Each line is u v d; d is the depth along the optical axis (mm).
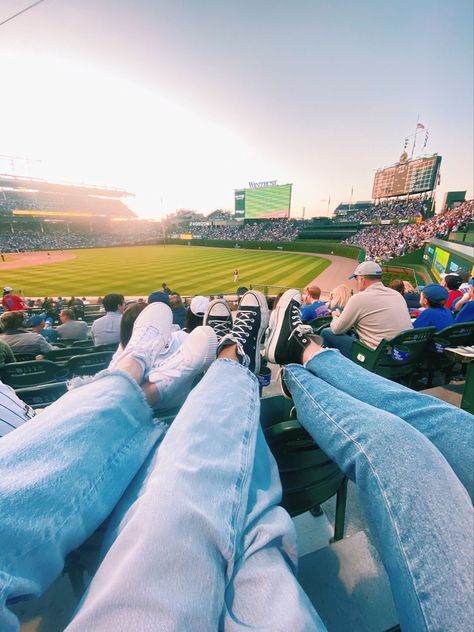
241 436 805
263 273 27484
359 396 956
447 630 488
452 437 729
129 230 96125
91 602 478
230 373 1047
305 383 1055
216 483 653
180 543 526
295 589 576
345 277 25297
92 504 634
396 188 51062
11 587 448
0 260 42344
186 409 847
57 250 61688
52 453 634
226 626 488
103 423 756
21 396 2258
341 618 924
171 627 430
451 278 5277
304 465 1073
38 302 18391
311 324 5027
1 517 493
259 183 65188
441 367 2938
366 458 702
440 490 606
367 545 1139
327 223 60469
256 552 613
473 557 521
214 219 90812
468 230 14781
